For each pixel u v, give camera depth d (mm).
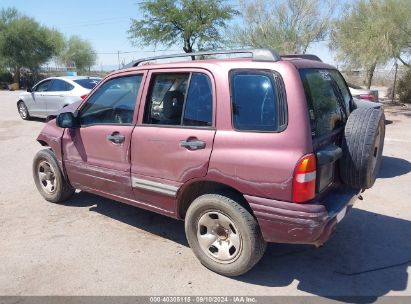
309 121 3145
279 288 3465
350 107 4422
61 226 4703
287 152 3102
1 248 4156
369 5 15938
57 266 3799
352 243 4281
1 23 46094
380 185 6207
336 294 3383
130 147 4070
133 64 4418
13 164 7754
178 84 3773
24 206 5355
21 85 48469
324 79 3779
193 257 3975
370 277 3633
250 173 3232
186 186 3666
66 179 5066
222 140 3381
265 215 3211
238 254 3471
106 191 4516
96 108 4516
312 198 3158
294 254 4066
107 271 3713
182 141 3619
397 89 19672
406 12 14406
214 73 3510
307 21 22156
